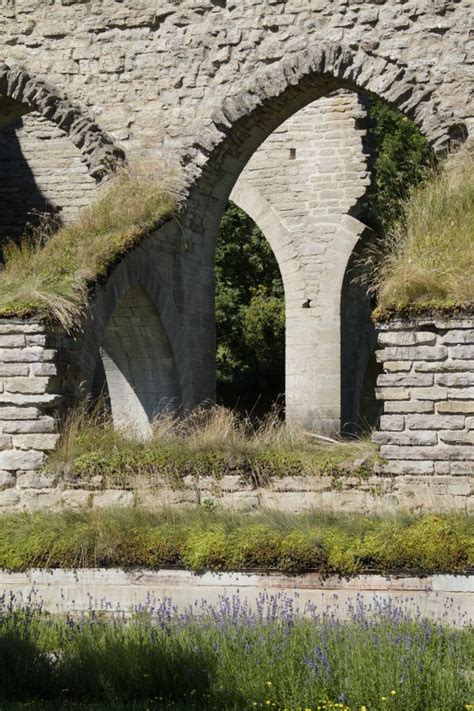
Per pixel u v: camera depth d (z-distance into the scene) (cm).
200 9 2530
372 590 1523
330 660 1257
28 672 1300
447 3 2353
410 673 1205
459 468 1711
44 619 1569
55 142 3469
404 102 2372
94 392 3575
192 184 2527
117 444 1872
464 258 1800
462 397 1714
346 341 3691
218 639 1345
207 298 2681
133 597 1592
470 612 1493
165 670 1266
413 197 2033
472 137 2238
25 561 1625
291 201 3612
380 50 2391
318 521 1617
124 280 2212
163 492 1794
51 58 2622
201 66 2530
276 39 2472
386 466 1741
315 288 3594
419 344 1733
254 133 2569
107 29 2592
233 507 1767
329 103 3578
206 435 1855
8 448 1880
